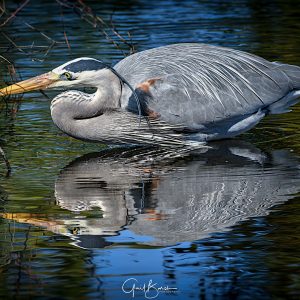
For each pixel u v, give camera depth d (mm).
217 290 8023
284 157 12773
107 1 24047
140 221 9922
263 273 8398
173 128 13922
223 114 13922
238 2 24156
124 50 18578
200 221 9852
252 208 10297
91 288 8078
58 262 8719
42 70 17141
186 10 23234
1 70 17438
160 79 13938
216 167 12297
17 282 8234
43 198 10711
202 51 14578
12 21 21469
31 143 13648
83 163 12586
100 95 13562
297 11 22938
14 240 9312
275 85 14203
